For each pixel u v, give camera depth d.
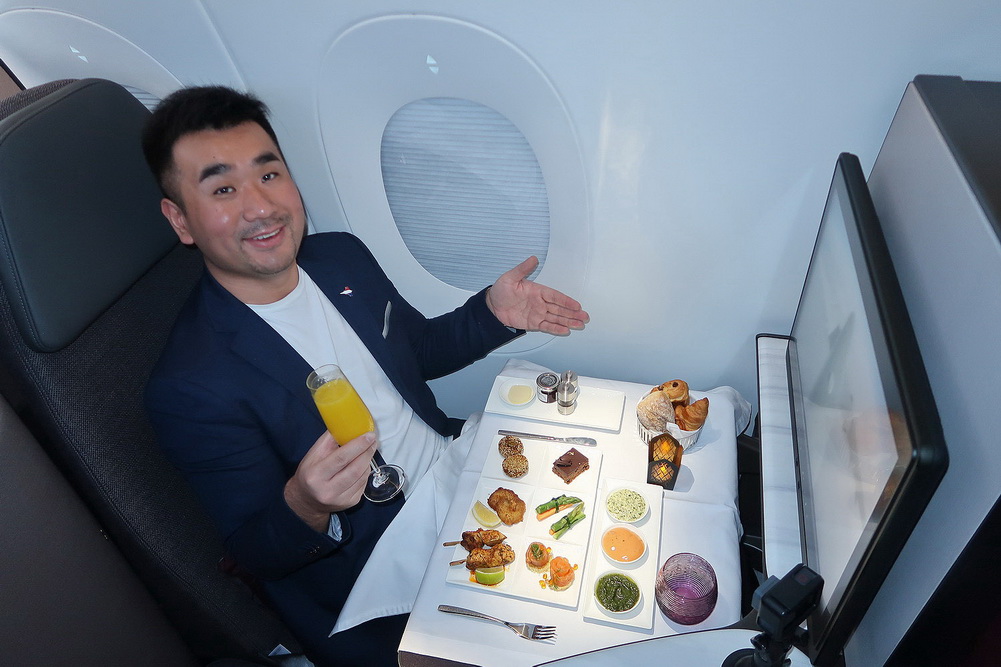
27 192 0.86
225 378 1.07
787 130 1.08
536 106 1.15
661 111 1.11
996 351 0.57
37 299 0.86
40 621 0.96
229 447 1.06
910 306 0.81
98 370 0.99
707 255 1.28
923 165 0.85
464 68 1.13
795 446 1.09
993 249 0.62
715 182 1.17
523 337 1.53
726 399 1.31
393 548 1.18
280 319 1.19
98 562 1.07
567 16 1.03
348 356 1.25
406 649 0.92
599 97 1.11
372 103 1.23
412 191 1.38
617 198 1.24
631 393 1.33
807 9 0.95
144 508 1.01
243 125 1.02
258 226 1.03
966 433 0.61
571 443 1.22
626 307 1.41
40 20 1.26
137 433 1.03
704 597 0.92
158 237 1.10
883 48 0.97
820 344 0.98
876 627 0.78
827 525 0.82
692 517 1.08
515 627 0.94
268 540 1.01
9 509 0.92
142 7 1.19
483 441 1.24
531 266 1.30
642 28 1.02
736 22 0.99
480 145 1.28
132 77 1.32
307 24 1.15
